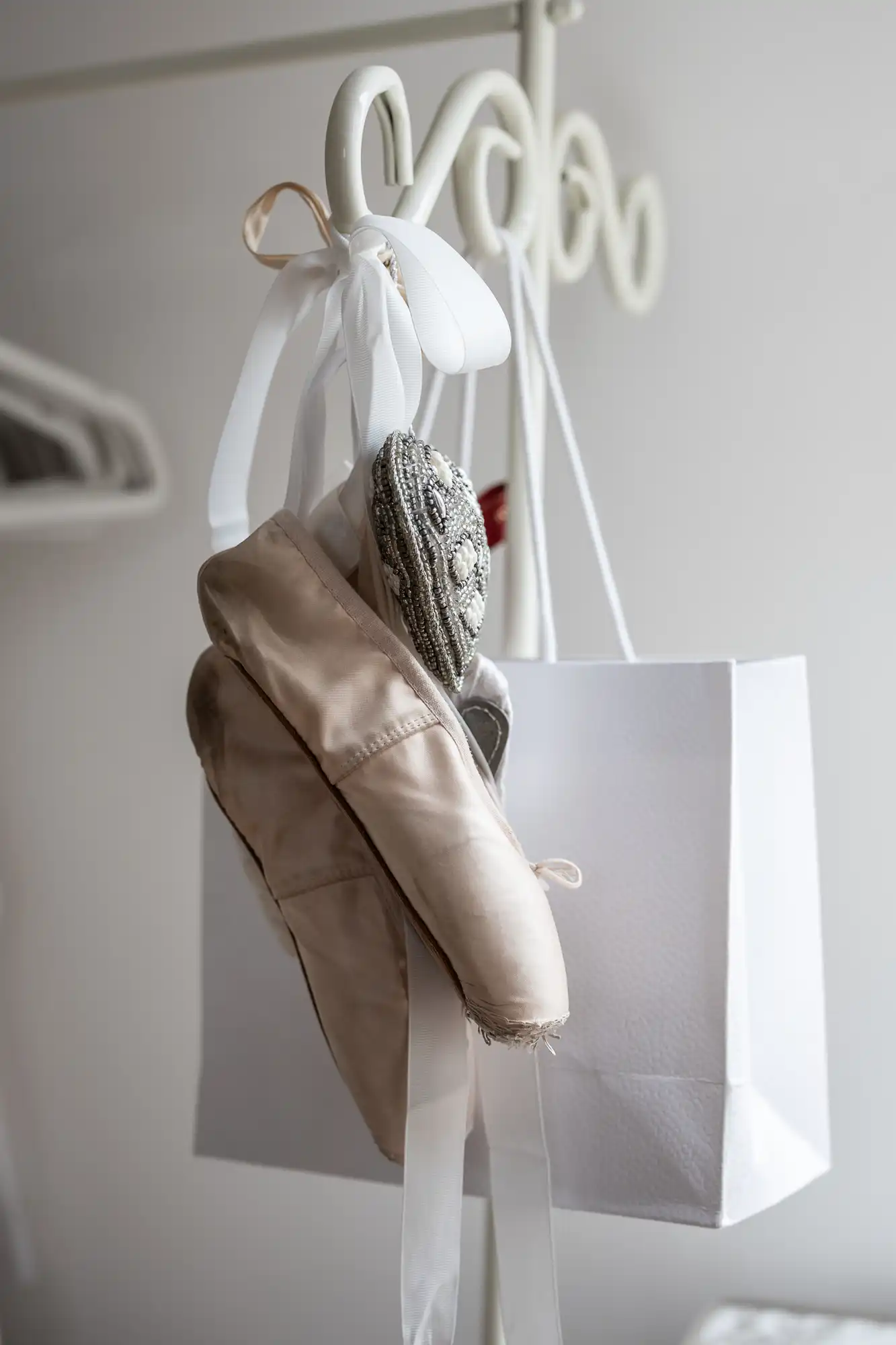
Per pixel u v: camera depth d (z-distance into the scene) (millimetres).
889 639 996
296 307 547
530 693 618
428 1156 526
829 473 1001
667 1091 590
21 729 1249
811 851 675
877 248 974
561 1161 608
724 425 1024
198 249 1142
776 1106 629
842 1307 1049
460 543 504
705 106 1007
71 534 1214
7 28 1198
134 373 1176
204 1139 700
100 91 798
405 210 584
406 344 519
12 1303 1282
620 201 959
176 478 1171
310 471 554
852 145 972
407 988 548
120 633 1207
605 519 1063
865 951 1020
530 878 494
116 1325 1253
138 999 1225
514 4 726
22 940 1262
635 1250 1108
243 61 759
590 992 604
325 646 503
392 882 498
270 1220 1198
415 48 1062
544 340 690
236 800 569
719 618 1037
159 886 1210
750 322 1012
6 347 977
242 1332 1210
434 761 488
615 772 602
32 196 1200
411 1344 527
